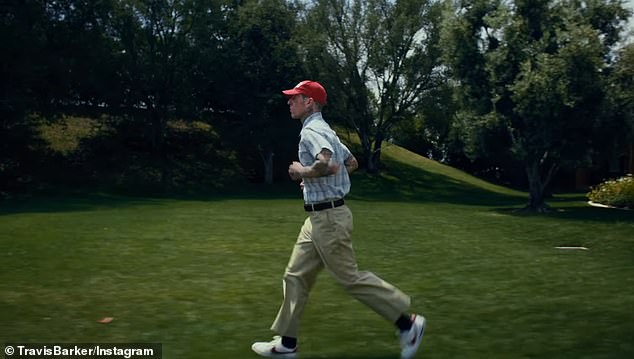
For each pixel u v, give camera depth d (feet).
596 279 25.23
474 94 82.02
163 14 124.47
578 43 70.64
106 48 120.37
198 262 28.91
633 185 85.05
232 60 126.62
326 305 19.88
